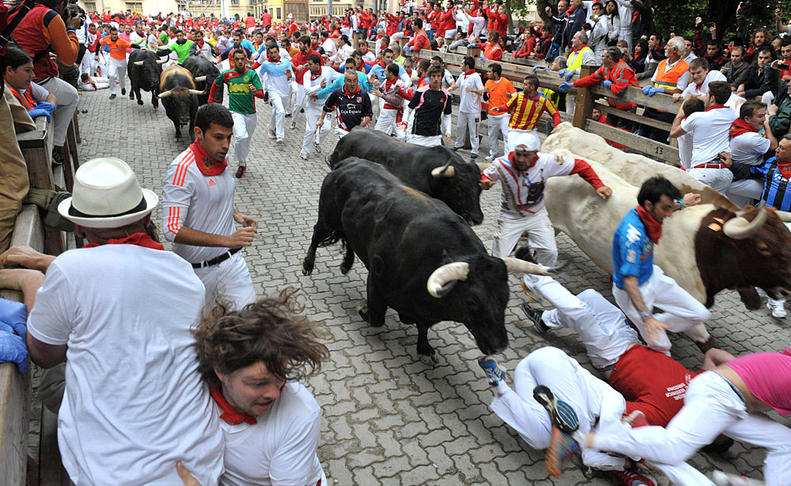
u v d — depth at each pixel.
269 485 2.35
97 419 2.01
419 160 6.24
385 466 3.94
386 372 4.96
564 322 4.79
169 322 2.21
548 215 6.32
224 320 2.04
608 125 9.52
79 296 2.10
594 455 3.68
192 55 13.99
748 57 10.15
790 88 7.00
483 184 5.63
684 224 5.02
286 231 7.75
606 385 3.97
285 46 16.91
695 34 12.94
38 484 2.71
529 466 4.02
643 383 4.08
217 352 2.03
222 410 2.25
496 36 13.78
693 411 3.47
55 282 2.12
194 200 3.89
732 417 3.45
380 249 4.75
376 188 5.09
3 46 4.37
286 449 2.23
